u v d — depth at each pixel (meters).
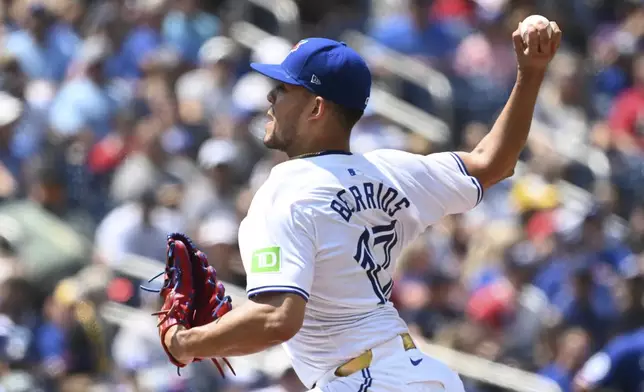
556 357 30.91
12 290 30.86
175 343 12.41
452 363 30.08
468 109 42.59
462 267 35.25
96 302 30.33
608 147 40.94
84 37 43.53
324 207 12.55
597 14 49.31
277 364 28.78
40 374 29.38
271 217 12.42
